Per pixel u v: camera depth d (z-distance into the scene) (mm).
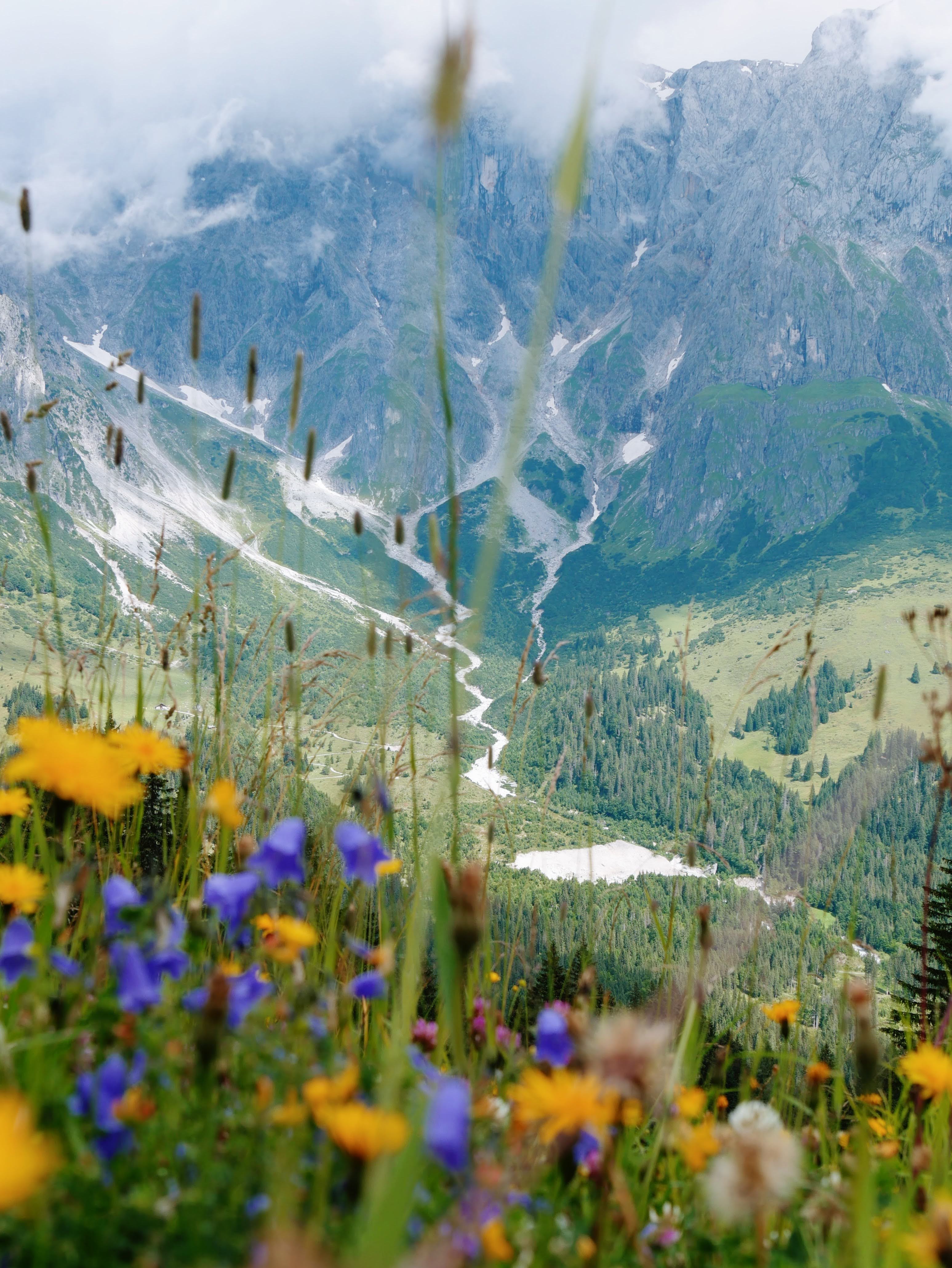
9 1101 1069
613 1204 2232
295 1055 2268
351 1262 1202
